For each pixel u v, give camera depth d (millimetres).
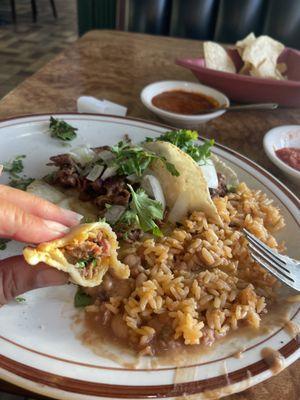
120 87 339
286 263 175
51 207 150
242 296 164
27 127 248
